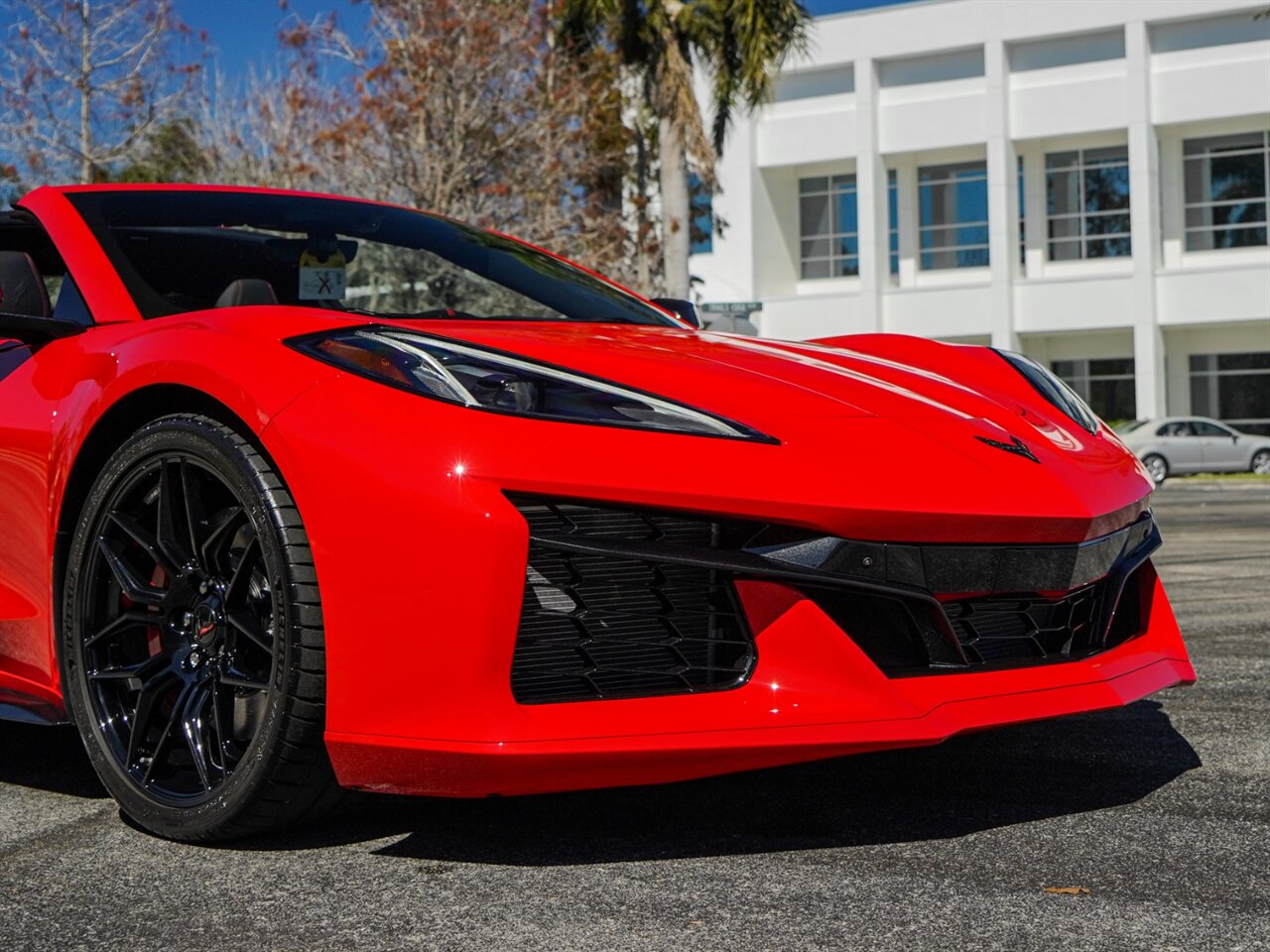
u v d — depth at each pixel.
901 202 28.23
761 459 1.94
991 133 26.56
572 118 15.48
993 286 26.73
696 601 1.96
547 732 1.81
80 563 2.25
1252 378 26.53
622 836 2.04
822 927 1.63
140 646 2.28
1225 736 2.63
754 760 1.88
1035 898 1.73
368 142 14.39
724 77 16.59
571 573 1.87
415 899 1.78
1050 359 27.73
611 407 1.96
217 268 2.71
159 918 1.74
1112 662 2.24
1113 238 26.97
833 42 27.33
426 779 1.84
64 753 2.77
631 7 16.06
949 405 2.38
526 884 1.83
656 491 1.85
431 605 1.80
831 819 2.12
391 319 2.41
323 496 1.88
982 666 2.07
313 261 2.84
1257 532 8.97
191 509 2.10
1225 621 4.26
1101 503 2.20
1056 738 2.65
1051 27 26.11
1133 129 25.84
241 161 14.82
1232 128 26.09
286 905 1.77
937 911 1.68
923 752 2.55
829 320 27.80
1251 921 1.63
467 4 14.72
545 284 3.09
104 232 2.71
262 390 1.99
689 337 2.61
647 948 1.58
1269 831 2.00
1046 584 2.12
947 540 2.01
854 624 1.98
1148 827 2.04
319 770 1.96
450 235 3.16
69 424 2.31
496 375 1.96
